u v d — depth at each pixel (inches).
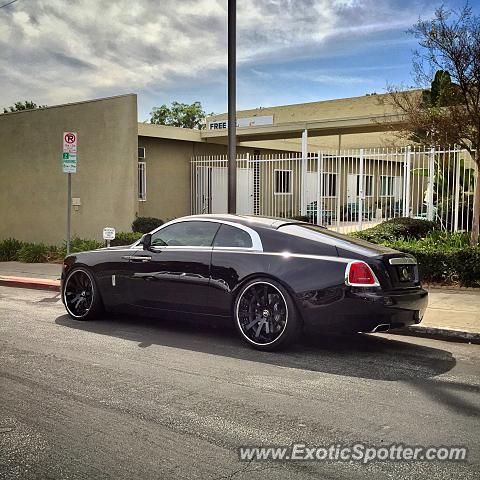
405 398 193.2
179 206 800.9
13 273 534.6
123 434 161.0
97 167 679.7
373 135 1061.8
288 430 164.6
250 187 847.1
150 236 296.4
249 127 770.2
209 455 147.9
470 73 411.2
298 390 200.7
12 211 775.1
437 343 277.4
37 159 741.3
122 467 141.1
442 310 328.5
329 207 820.6
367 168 811.4
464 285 395.9
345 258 245.4
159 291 286.8
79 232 701.3
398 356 250.7
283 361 239.0
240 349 258.1
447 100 441.1
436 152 522.9
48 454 148.3
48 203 733.9
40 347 259.9
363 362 239.3
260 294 256.5
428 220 549.6
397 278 250.1
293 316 246.7
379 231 492.7
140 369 225.1
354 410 181.2
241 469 140.3
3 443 155.0
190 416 174.9
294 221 286.5
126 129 648.4
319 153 623.5
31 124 745.6
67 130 706.8
